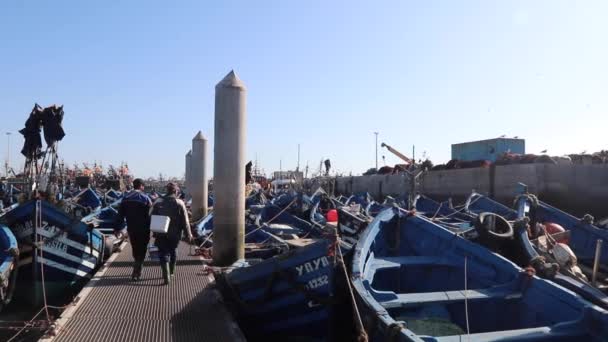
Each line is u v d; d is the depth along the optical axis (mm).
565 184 20766
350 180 39656
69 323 6668
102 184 36062
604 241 10430
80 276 10617
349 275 6477
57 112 11531
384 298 5676
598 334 4824
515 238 7395
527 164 21875
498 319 5980
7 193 18766
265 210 18484
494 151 31953
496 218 7590
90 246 10867
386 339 4793
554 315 5551
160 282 9070
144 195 9391
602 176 20125
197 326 6605
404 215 8305
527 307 5895
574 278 6465
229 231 11094
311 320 7418
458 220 13594
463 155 34125
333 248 6617
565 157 23000
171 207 9062
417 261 7133
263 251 11883
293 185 34469
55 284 9727
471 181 25062
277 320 7672
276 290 7477
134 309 7344
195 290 8523
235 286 7824
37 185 10195
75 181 30922
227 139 11109
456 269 7113
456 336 4703
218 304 7621
